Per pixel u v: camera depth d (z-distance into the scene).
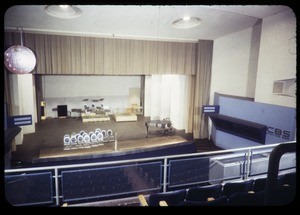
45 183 4.18
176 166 4.79
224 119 9.62
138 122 14.30
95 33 9.25
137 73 10.47
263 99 7.85
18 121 8.20
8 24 7.97
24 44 8.80
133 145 8.62
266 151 5.88
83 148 8.20
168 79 13.90
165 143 8.89
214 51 11.19
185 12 6.95
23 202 4.12
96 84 16.02
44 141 10.30
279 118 7.25
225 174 5.28
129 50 10.17
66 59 9.34
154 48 10.58
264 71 7.75
